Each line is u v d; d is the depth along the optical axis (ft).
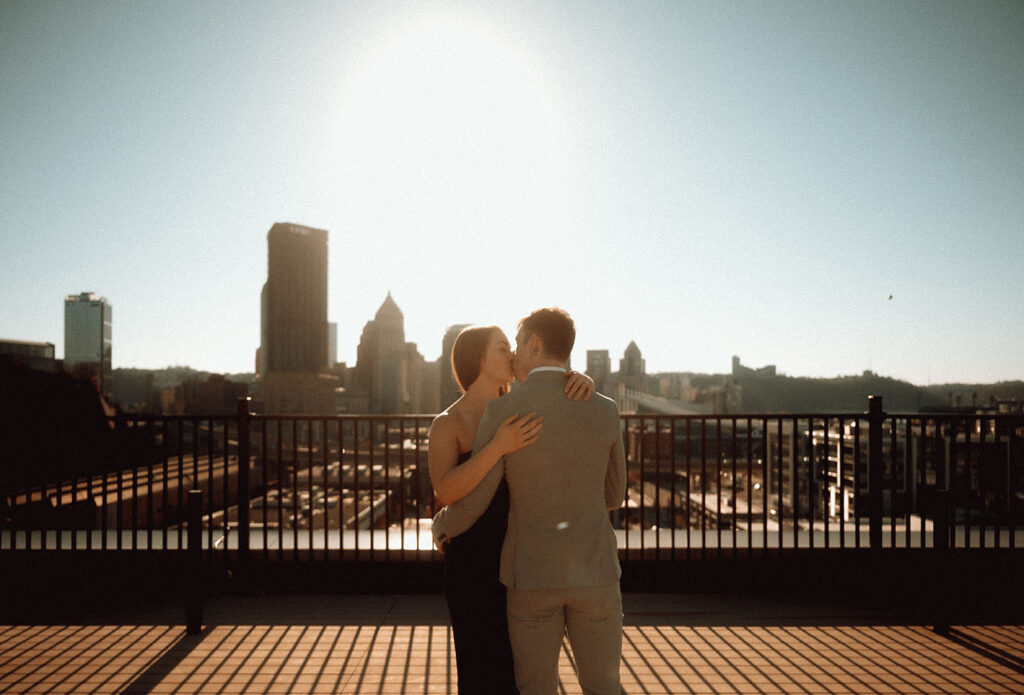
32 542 15.84
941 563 12.57
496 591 6.21
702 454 14.78
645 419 14.85
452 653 11.37
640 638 12.24
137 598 14.51
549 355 6.25
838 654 11.41
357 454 14.70
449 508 6.09
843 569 14.74
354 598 14.49
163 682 10.15
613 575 5.87
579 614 5.89
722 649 11.68
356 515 14.70
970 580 14.53
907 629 12.69
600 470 5.96
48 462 14.49
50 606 14.17
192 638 12.12
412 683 10.14
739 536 15.87
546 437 5.73
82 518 18.51
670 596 14.69
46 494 14.64
